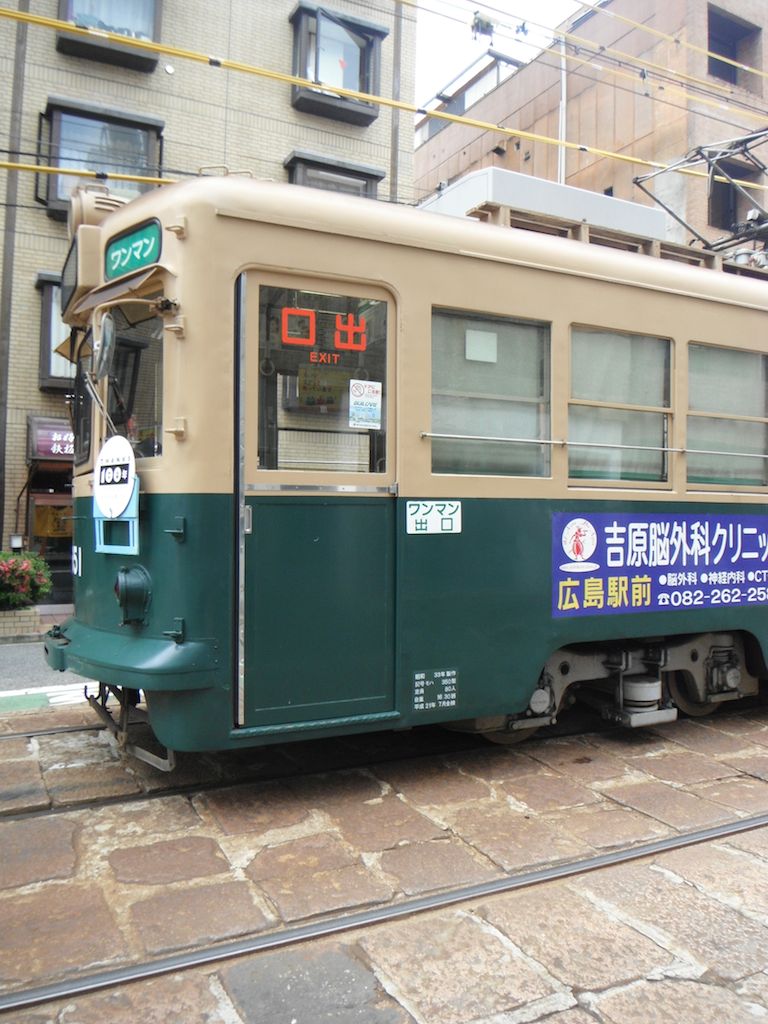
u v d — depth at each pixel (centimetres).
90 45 1225
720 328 506
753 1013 231
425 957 256
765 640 529
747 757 472
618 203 552
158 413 368
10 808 366
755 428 534
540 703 451
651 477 484
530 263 432
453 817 369
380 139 1479
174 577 350
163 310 353
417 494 396
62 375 1242
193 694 347
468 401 418
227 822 358
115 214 394
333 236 377
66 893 291
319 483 372
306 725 368
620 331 467
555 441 439
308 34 1391
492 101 2562
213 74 1338
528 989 240
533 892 302
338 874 310
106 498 380
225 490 353
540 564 432
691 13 1842
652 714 489
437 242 404
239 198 358
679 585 487
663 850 339
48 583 1076
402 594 391
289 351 370
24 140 1216
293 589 367
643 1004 234
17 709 587
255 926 270
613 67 2059
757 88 1966
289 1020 225
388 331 393
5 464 1225
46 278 1216
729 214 1939
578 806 387
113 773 417
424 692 397
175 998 234
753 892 304
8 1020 223
